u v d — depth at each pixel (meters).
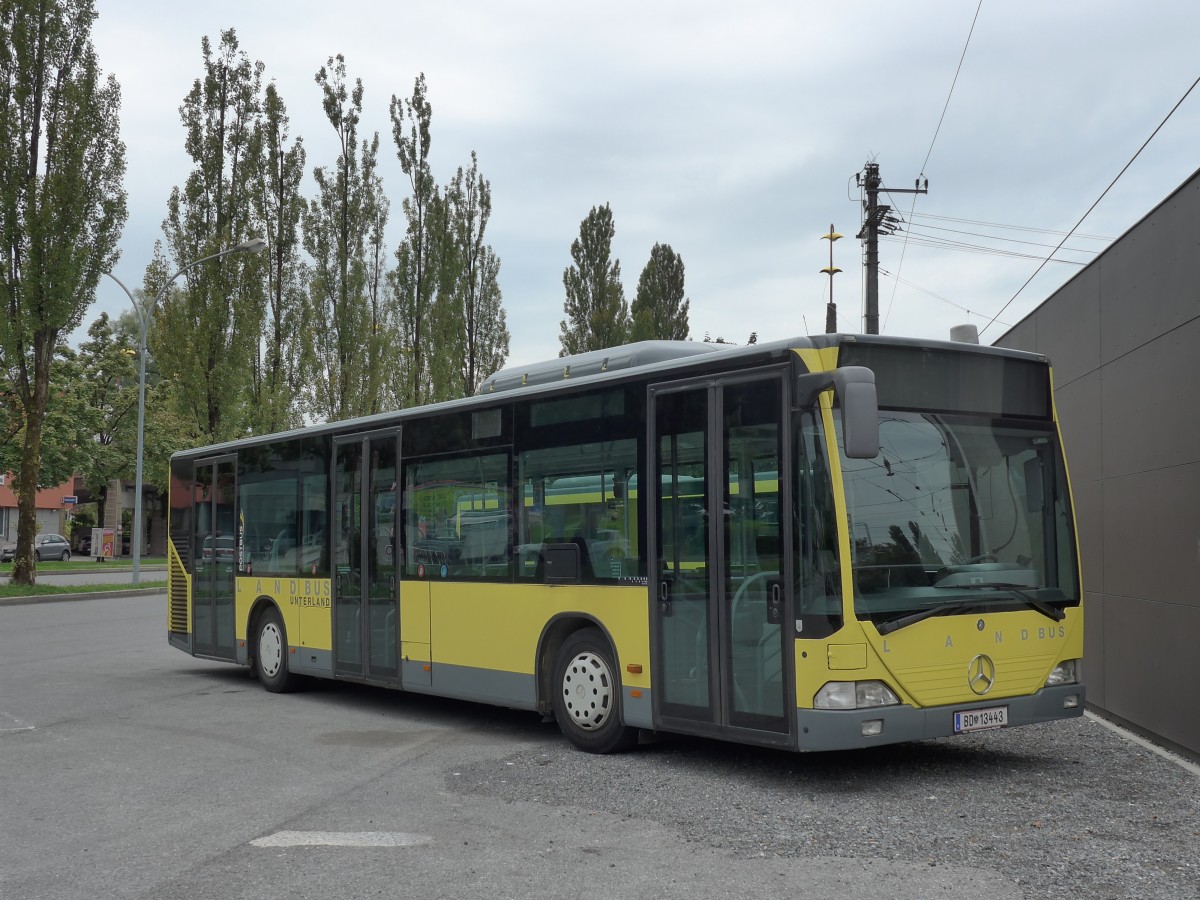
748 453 7.69
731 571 7.72
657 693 8.23
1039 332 12.68
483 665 9.91
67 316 29.58
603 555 8.77
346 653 11.80
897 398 7.64
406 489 11.04
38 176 29.17
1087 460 10.80
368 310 37.25
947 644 7.43
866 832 6.25
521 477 9.63
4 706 11.89
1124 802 6.86
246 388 35.41
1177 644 8.55
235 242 34.91
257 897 5.33
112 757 8.97
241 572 13.84
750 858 5.81
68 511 68.56
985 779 7.63
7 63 28.67
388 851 6.08
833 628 7.08
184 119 34.69
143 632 20.78
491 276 41.72
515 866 5.75
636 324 54.50
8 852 6.23
